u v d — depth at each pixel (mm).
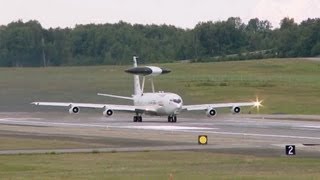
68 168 153625
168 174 139500
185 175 137750
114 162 164500
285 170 147625
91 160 168500
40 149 194875
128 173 142625
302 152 184125
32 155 179500
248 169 149625
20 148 197875
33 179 135000
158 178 132875
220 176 136250
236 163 161500
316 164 158500
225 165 157750
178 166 156375
